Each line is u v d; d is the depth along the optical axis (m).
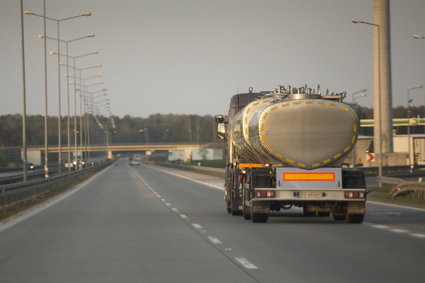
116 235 33.03
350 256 24.59
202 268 21.94
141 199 68.75
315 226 37.56
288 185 38.50
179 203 61.41
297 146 38.44
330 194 38.41
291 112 38.41
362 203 38.66
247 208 41.66
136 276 20.44
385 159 157.50
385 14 160.50
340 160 38.69
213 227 37.25
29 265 23.00
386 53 159.50
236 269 21.66
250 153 42.66
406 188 63.78
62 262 23.67
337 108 38.53
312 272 20.86
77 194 81.31
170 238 31.47
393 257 24.25
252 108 42.81
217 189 91.75
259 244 28.77
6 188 54.19
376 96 159.00
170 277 20.19
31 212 51.56
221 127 53.44
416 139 147.00
